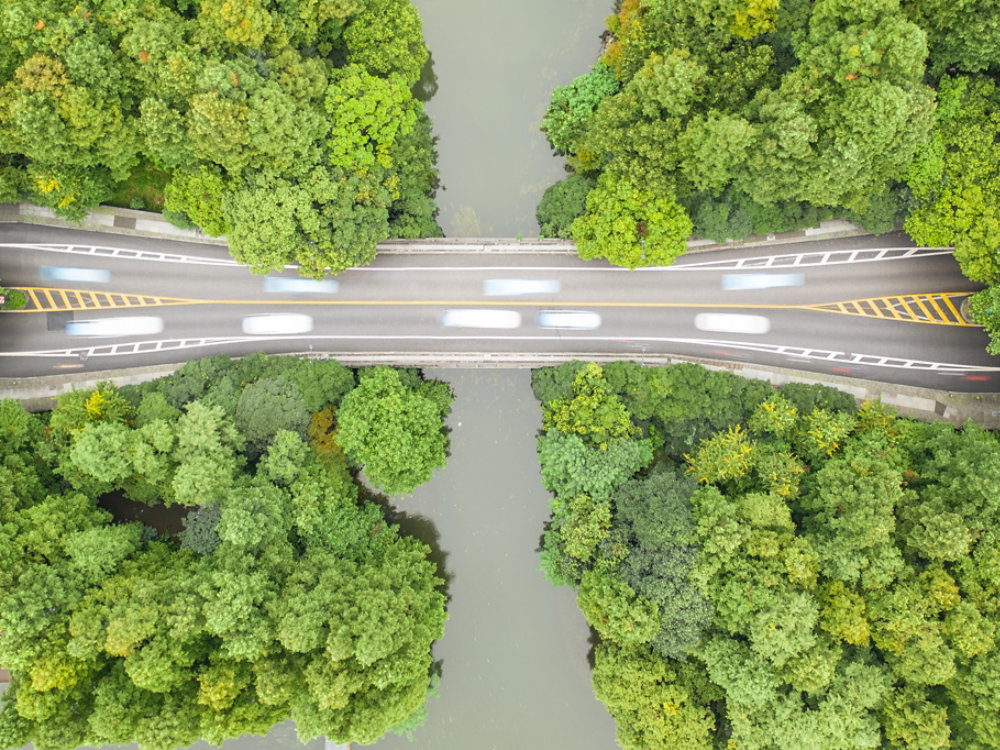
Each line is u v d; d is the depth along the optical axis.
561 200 67.12
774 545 57.19
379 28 62.59
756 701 55.88
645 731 58.50
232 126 55.34
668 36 59.72
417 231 68.50
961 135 60.03
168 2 58.56
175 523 67.44
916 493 59.78
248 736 68.00
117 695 55.97
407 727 62.06
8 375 68.88
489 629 69.38
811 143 58.09
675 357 69.81
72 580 57.12
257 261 61.88
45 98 54.12
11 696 57.62
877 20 55.09
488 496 70.19
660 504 59.22
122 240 69.25
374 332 69.88
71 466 61.09
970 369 68.81
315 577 59.56
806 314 69.50
